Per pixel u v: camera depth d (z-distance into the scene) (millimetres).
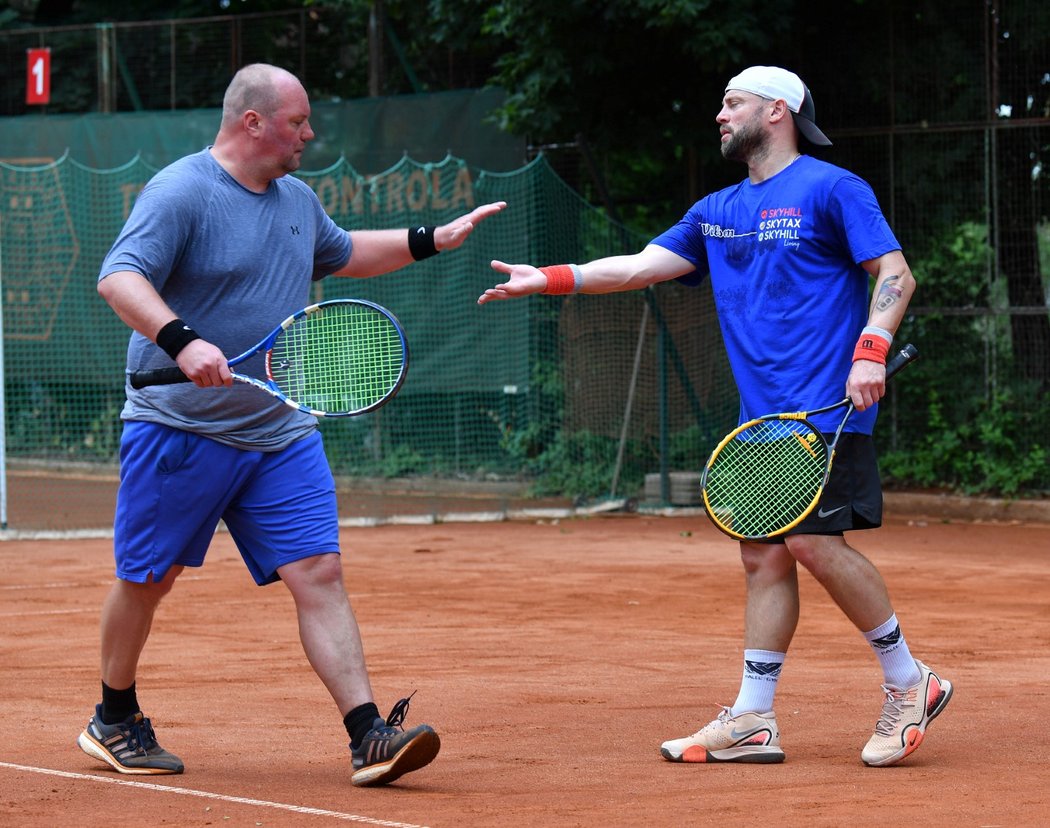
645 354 31312
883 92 31797
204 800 8547
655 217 34094
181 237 9086
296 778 9242
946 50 31391
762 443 9812
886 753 9492
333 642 9156
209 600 18188
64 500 32312
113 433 36156
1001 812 8086
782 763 9688
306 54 36625
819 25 32062
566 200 31953
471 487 32469
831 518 9586
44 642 15133
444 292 32562
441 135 33531
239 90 9258
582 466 31766
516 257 32125
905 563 22531
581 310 31719
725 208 10156
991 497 30594
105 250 35906
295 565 9312
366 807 8336
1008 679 12969
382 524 28016
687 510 30078
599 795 8688
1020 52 30984
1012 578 20656
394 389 9398
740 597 18641
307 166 34719
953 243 31547
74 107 39344
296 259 9531
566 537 25984
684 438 31500
